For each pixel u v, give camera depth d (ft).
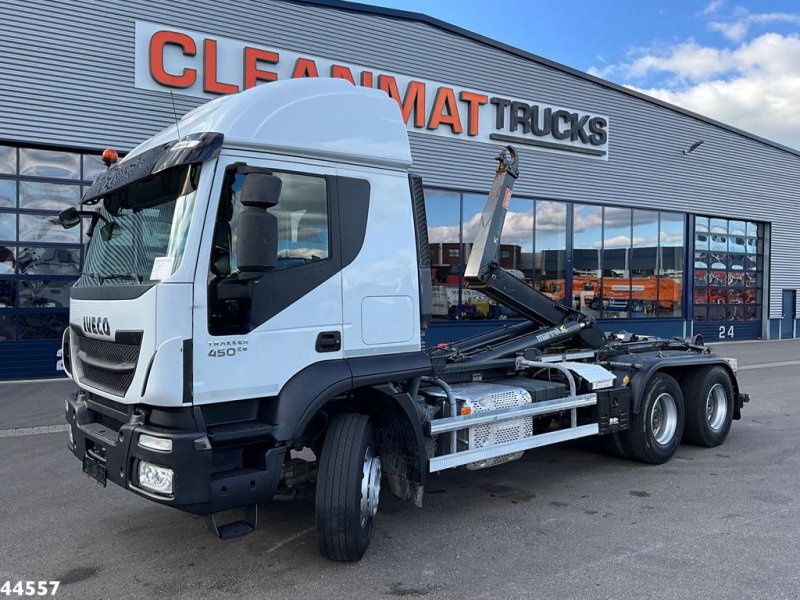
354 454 13.30
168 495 11.00
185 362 11.11
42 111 39.37
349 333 13.39
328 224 13.23
